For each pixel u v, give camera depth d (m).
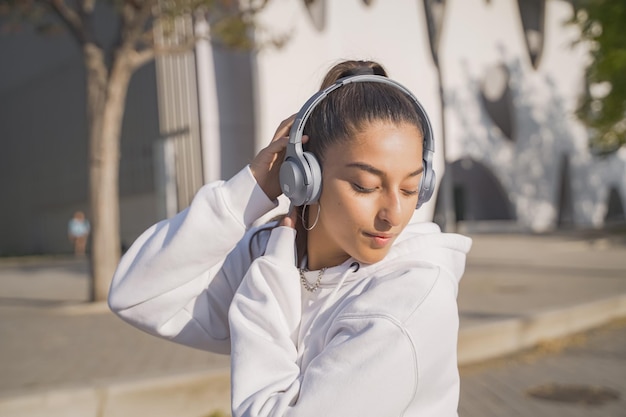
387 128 0.96
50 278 14.72
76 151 25.45
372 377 0.91
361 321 0.96
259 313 1.07
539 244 18.92
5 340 6.82
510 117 27.84
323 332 1.04
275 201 1.17
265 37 18.03
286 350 1.05
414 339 0.93
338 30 20.48
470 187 32.97
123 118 22.17
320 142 1.02
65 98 25.86
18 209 29.52
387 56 21.94
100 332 7.11
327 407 0.91
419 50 22.84
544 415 4.33
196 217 1.15
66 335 7.00
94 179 8.88
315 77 1.32
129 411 4.19
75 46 24.97
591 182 29.16
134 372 5.12
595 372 5.35
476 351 5.89
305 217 1.16
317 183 1.02
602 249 16.95
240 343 1.06
